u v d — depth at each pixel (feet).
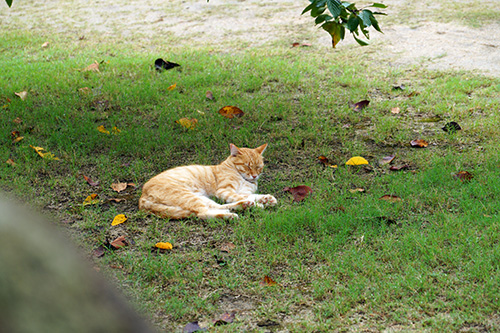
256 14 42.55
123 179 18.24
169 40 37.35
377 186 17.06
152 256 13.24
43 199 16.48
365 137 21.30
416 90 26.45
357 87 27.02
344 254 12.86
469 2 42.47
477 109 23.45
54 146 20.77
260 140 21.24
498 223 13.62
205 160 19.35
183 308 10.96
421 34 35.68
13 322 1.74
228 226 14.71
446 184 16.61
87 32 39.78
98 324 1.94
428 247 12.76
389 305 10.71
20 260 1.83
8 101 24.81
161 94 26.18
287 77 28.37
